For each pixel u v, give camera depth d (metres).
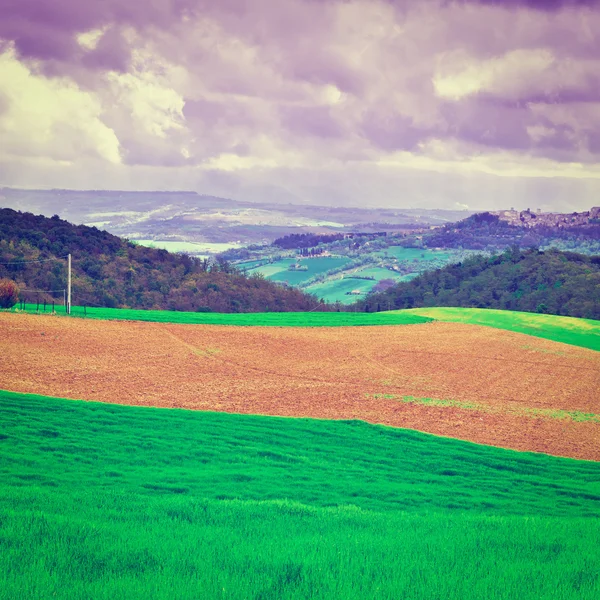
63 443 28.83
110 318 81.62
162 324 80.56
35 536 14.63
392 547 15.47
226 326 83.44
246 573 13.03
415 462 31.48
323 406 44.84
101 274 133.62
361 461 30.77
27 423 31.67
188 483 24.38
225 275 158.75
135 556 13.81
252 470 27.25
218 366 58.88
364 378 57.97
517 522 19.58
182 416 36.94
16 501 18.25
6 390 41.28
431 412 45.78
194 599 11.63
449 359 71.94
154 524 16.64
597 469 33.47
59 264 129.00
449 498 25.47
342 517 19.14
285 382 53.53
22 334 65.38
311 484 25.73
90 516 17.19
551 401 53.72
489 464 32.38
